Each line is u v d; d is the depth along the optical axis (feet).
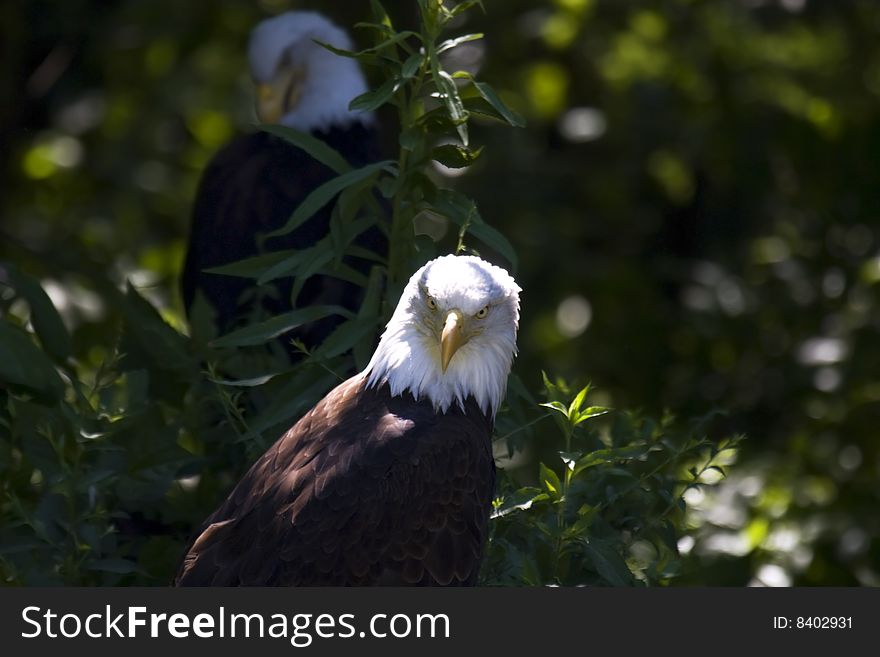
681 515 27.48
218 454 29.60
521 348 57.31
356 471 24.75
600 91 63.93
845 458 46.85
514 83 60.59
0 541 26.66
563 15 59.52
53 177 59.52
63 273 36.88
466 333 26.03
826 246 57.06
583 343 58.75
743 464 42.75
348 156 41.83
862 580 39.04
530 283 59.47
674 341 59.00
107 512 27.07
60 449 25.75
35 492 28.09
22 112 50.83
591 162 62.80
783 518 38.65
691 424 39.29
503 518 26.89
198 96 63.82
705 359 57.26
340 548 24.29
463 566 24.81
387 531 24.45
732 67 60.54
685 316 58.13
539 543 26.00
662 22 61.31
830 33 59.47
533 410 33.60
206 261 38.29
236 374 29.71
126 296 30.58
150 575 27.63
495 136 59.57
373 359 26.99
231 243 37.99
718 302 56.70
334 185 27.22
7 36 49.19
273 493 24.95
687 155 60.85
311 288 35.94
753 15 55.31
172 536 29.55
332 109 41.93
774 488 40.14
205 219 38.93
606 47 61.87
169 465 27.71
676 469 29.53
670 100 61.72
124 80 62.85
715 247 62.90
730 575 33.12
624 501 27.89
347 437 25.41
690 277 59.88
